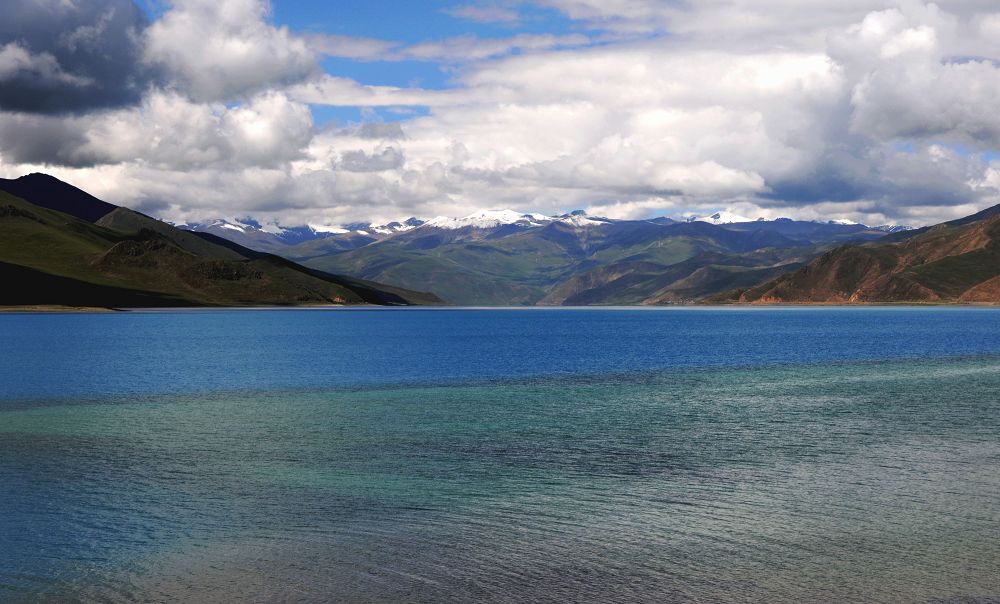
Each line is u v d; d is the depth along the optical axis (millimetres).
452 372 75688
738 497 27922
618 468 32594
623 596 19141
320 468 32781
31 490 29203
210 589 19609
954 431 41312
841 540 23109
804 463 33469
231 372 76062
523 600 18922
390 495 28375
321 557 21859
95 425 44125
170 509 26625
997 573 20500
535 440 38969
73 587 19750
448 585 19828
